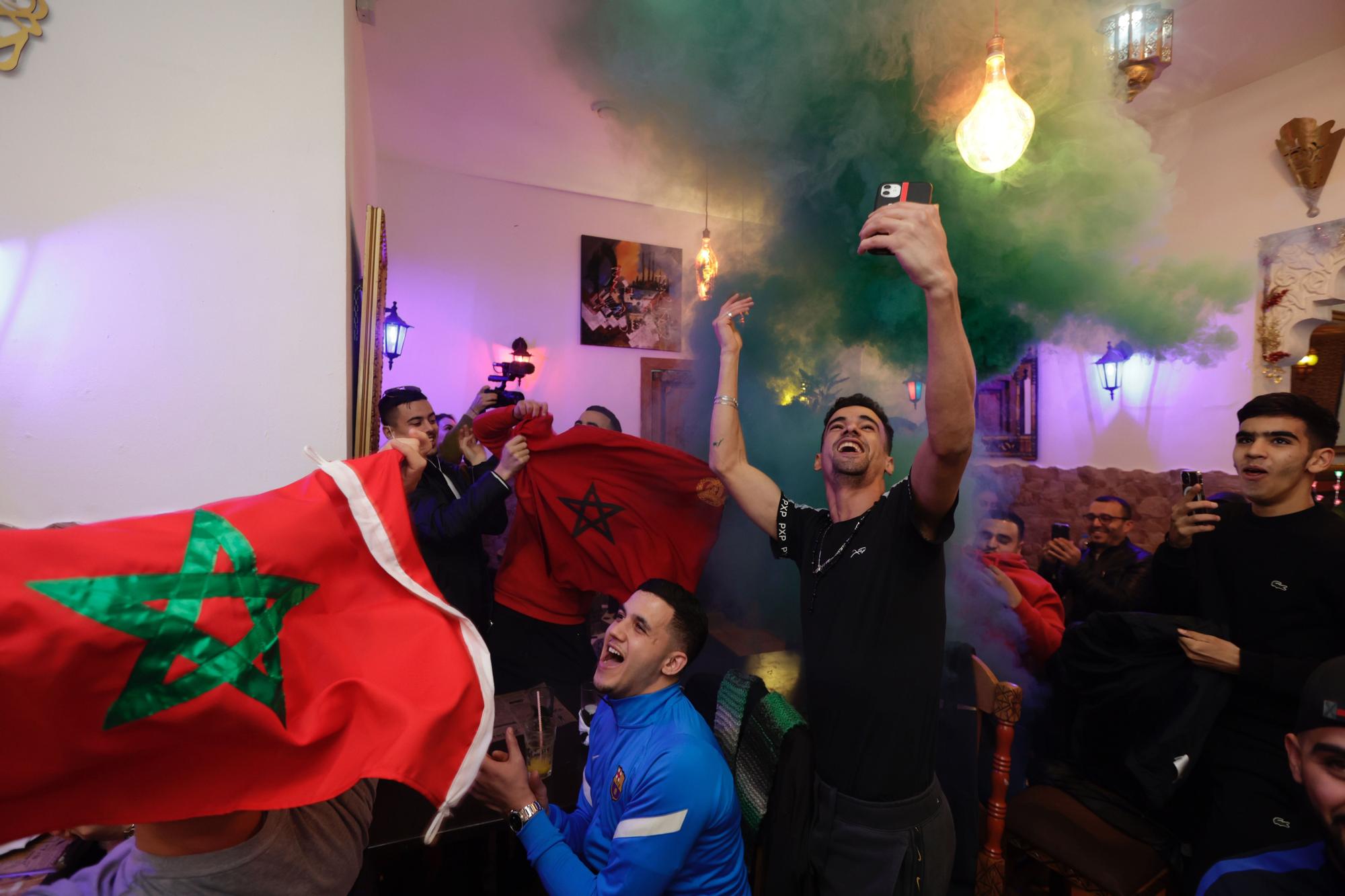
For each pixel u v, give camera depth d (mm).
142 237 1446
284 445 1543
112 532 708
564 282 5059
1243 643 1713
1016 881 2229
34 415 1393
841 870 1361
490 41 3145
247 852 732
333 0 1575
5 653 599
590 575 2590
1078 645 2039
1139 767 1718
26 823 622
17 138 1370
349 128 1749
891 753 1356
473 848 2004
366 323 1878
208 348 1492
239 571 752
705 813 1228
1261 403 1727
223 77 1495
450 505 2322
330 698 760
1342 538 1597
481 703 825
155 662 668
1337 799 862
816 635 1476
